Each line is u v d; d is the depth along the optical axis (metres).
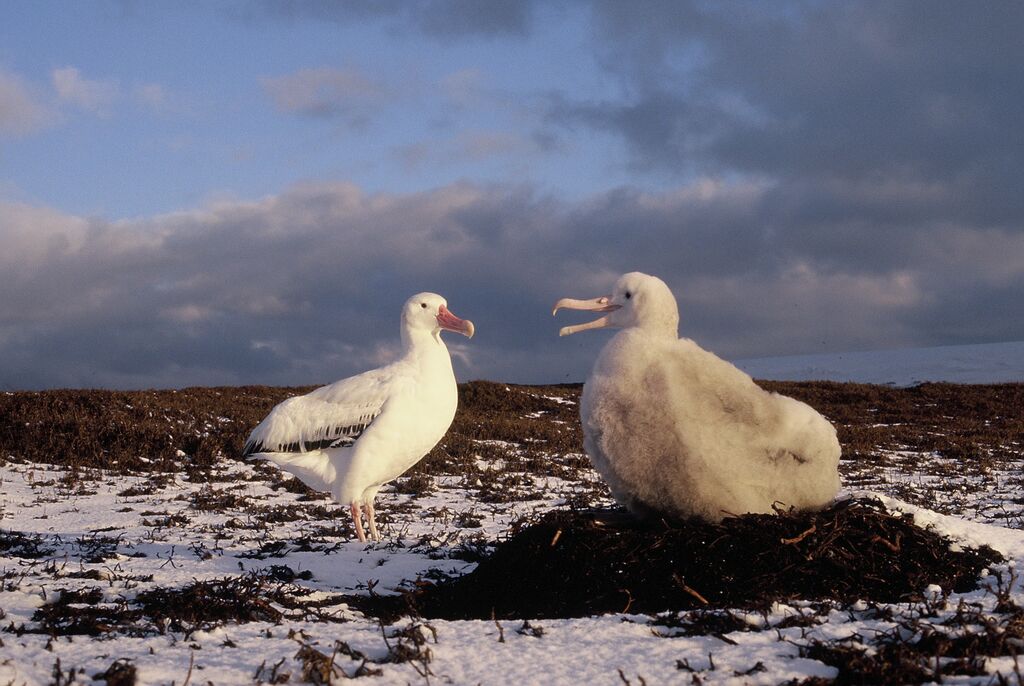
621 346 5.23
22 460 13.30
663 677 3.38
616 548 4.99
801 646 3.61
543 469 14.09
